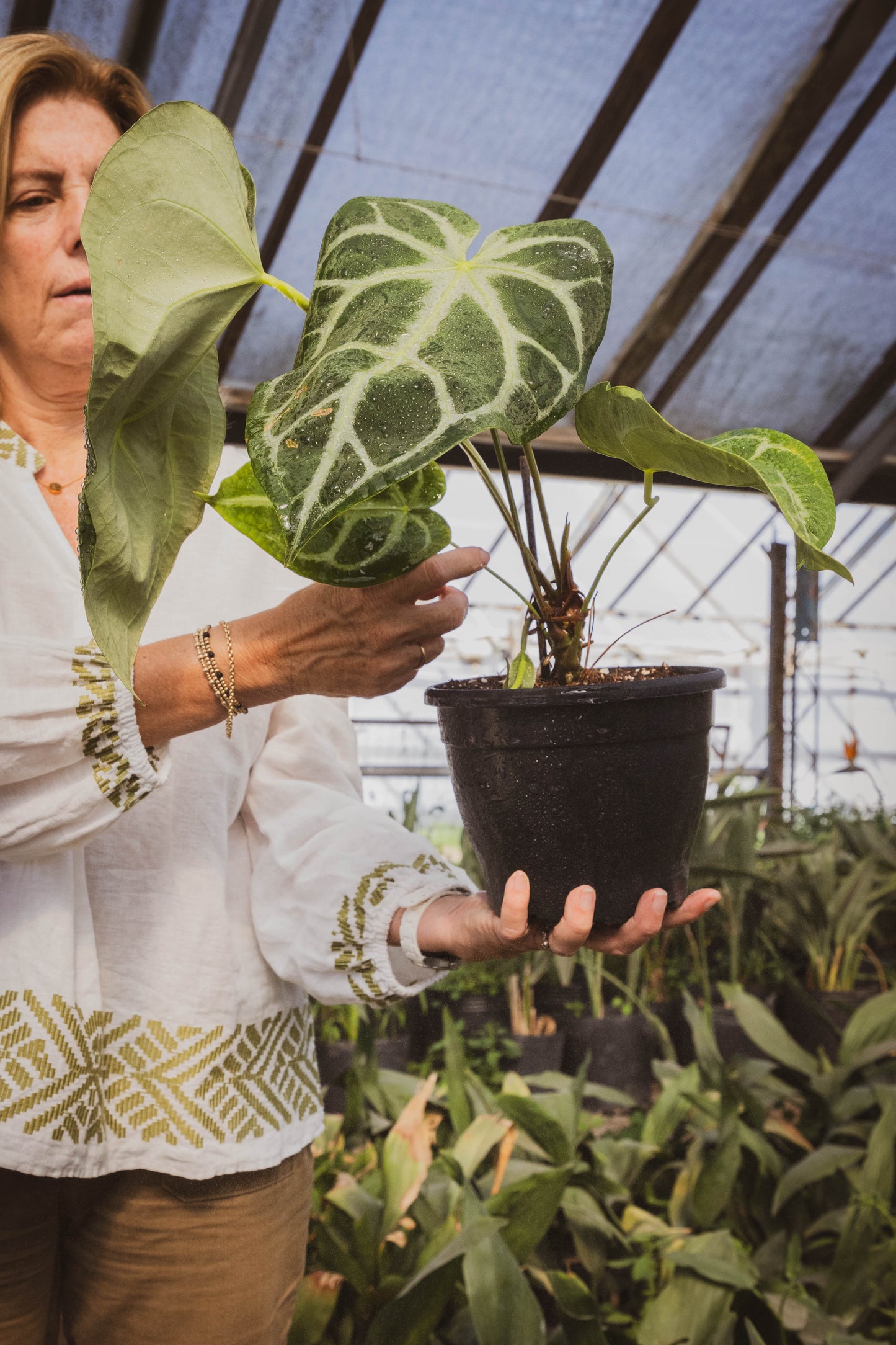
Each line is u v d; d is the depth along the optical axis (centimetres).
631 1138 208
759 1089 201
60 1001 80
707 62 468
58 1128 79
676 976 301
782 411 676
